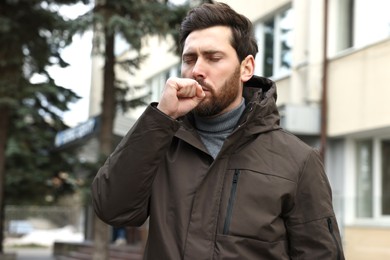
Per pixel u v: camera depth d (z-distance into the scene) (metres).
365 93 8.86
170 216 1.96
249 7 12.12
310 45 9.89
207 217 1.92
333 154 9.68
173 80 1.94
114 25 7.74
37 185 14.81
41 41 9.94
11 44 9.84
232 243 1.88
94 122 12.80
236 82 2.05
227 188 1.95
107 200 1.94
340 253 2.00
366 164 9.38
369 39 9.01
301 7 10.23
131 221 1.98
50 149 14.96
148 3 7.96
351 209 8.71
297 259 2.02
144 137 1.89
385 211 8.42
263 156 2.00
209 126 2.08
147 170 1.91
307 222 1.99
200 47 2.01
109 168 1.95
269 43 11.64
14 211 30.00
